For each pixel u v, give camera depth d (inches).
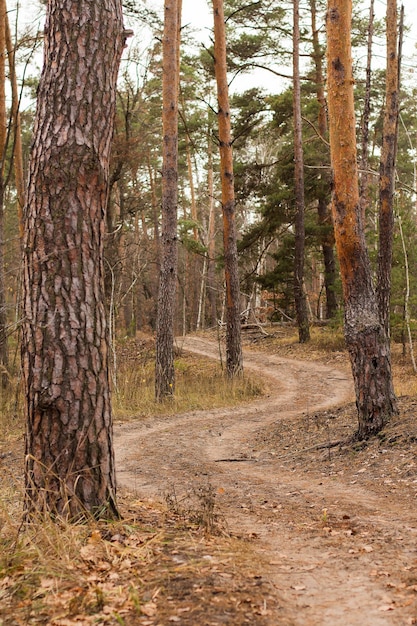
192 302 2171.5
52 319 191.9
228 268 855.1
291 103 1170.0
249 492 304.3
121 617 132.6
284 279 1317.7
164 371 709.9
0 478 287.1
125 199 1107.3
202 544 179.5
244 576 154.7
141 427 562.6
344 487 299.3
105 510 195.5
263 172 1274.6
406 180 1549.0
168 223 722.8
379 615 134.1
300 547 191.9
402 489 276.1
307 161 1234.6
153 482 339.0
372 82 1151.6
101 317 200.2
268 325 1433.3
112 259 922.7
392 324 934.4
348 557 177.0
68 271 194.2
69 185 195.9
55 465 191.8
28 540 170.4
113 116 207.2
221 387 794.2
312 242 1344.7
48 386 191.0
